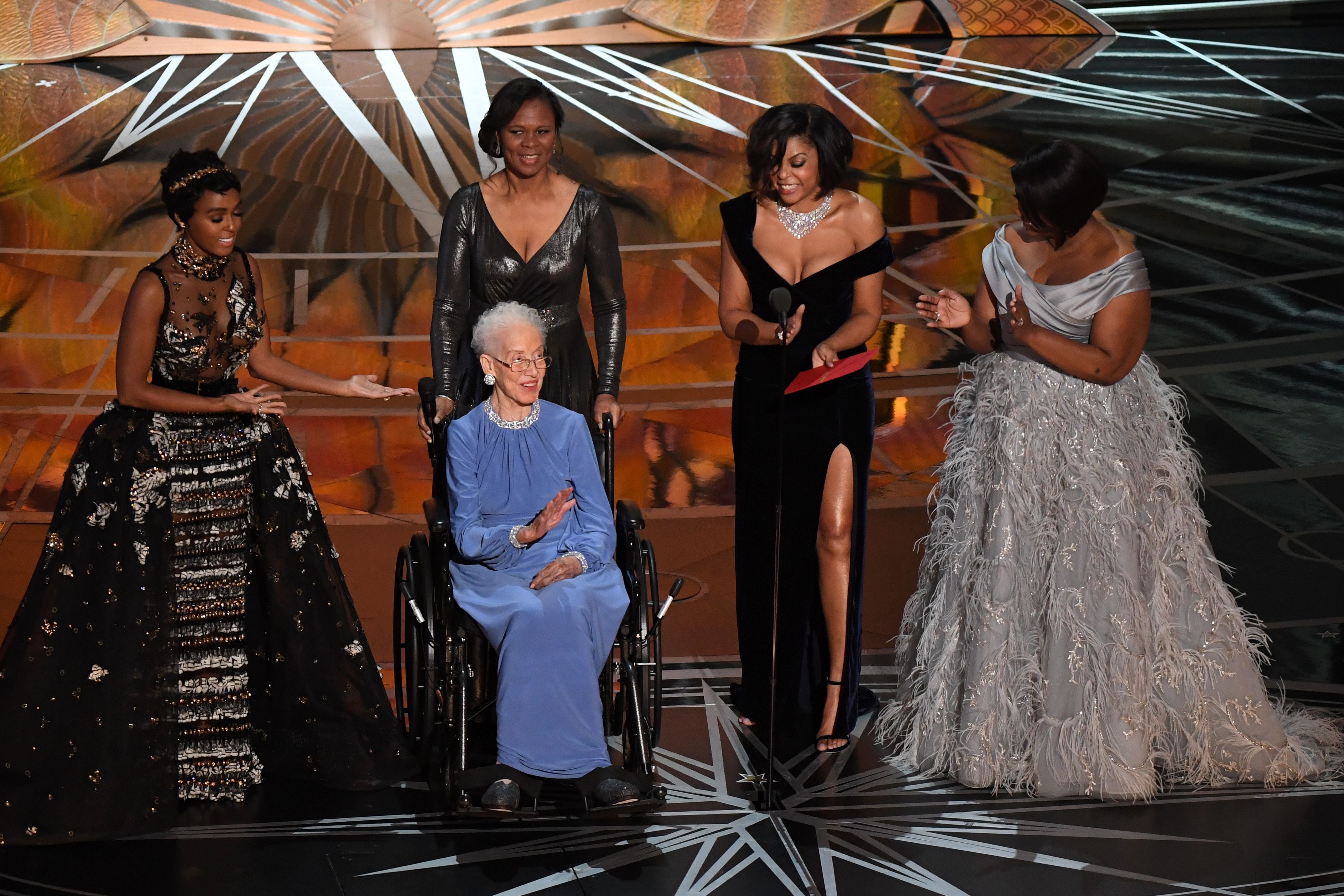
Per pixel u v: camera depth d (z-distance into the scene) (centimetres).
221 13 4762
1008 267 1340
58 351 2672
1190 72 4472
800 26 4922
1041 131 3900
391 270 3080
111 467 1229
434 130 3966
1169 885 1135
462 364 1435
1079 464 1292
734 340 1432
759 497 1448
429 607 1258
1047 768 1297
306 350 2708
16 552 1877
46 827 1203
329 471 2188
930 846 1209
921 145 3812
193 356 1258
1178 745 1331
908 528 1989
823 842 1220
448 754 1242
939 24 4972
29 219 3341
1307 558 1855
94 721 1210
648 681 1458
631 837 1233
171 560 1249
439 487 1383
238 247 1316
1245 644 1312
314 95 4319
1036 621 1308
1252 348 2612
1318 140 3762
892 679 1595
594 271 1456
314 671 1311
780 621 1454
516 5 4834
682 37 4912
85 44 4706
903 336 2738
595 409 1423
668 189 3528
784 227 1400
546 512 1233
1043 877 1151
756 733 1462
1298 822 1241
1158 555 1299
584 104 4191
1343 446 2212
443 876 1162
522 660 1212
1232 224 3219
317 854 1202
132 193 3506
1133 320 1287
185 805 1299
